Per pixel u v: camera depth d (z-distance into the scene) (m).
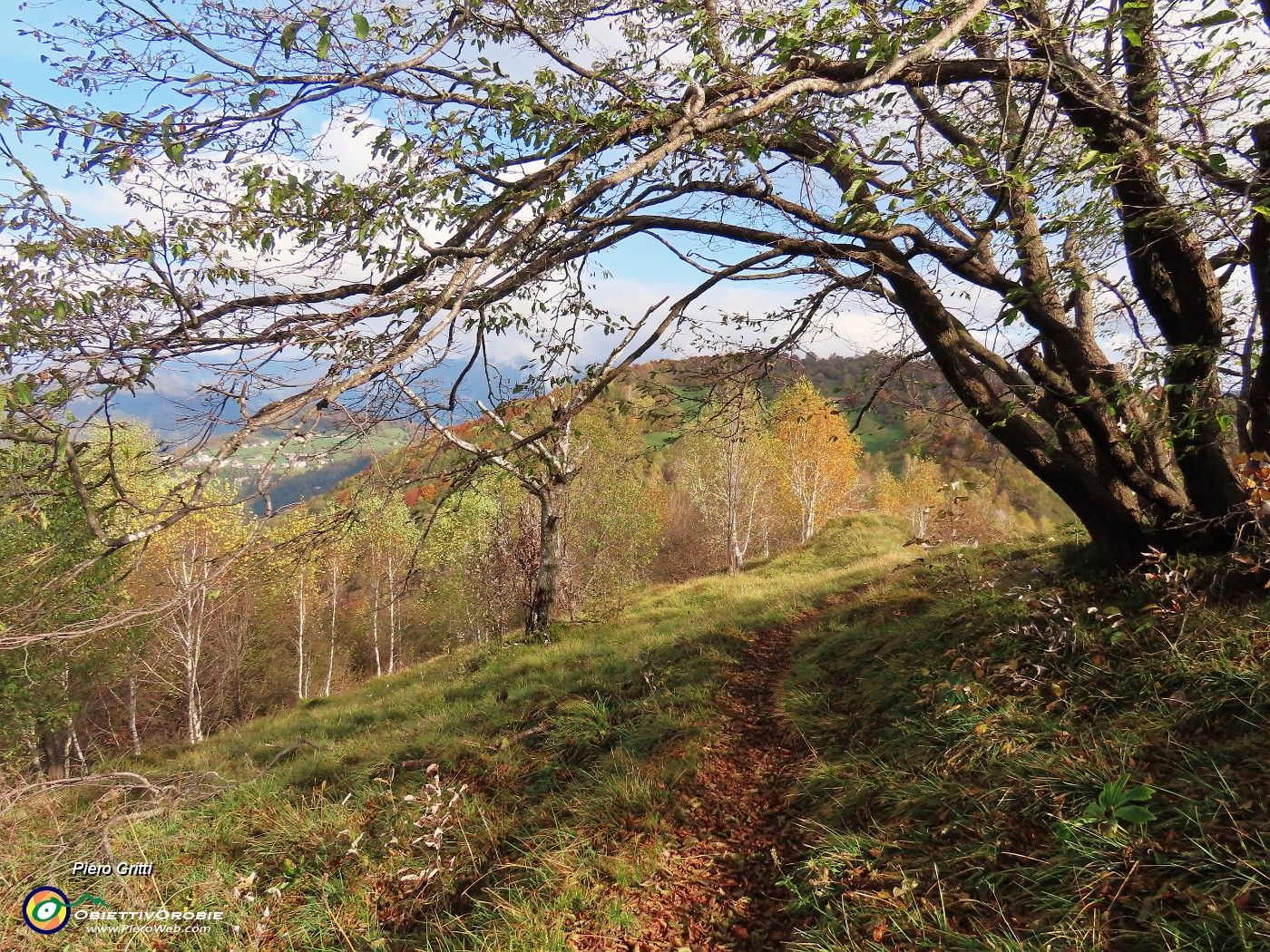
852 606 9.16
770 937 3.82
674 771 5.60
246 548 2.23
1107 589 5.36
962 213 4.21
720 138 3.44
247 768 8.82
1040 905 3.08
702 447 28.70
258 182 2.48
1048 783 3.70
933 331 4.98
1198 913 2.64
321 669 32.78
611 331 4.61
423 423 3.05
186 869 5.50
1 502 2.01
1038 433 5.29
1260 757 3.18
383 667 37.75
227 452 1.98
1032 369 4.87
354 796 6.63
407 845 5.36
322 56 2.14
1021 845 3.47
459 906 4.62
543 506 13.02
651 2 4.22
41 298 2.16
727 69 3.35
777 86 3.23
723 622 9.99
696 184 4.01
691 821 5.02
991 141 3.69
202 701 26.34
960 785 4.04
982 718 4.48
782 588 12.79
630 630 11.59
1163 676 4.03
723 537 35.72
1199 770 3.30
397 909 4.75
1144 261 4.34
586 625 12.97
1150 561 5.07
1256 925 2.47
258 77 2.48
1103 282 4.86
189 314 2.36
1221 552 4.82
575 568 21.95
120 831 5.69
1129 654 4.44
